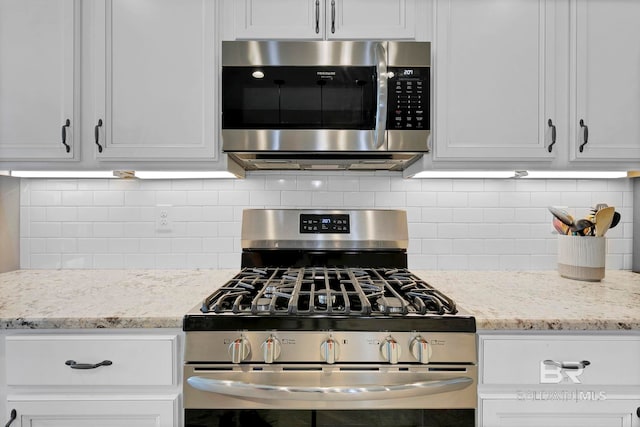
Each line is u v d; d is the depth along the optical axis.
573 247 1.29
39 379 0.85
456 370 0.84
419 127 1.14
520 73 1.17
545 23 1.17
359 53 1.13
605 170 1.19
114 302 0.99
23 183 1.46
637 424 0.85
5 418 0.86
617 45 1.17
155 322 0.86
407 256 1.47
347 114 1.14
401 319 0.84
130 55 1.17
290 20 1.18
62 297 1.04
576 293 1.09
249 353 0.83
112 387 0.87
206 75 1.17
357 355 0.83
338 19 1.18
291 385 0.83
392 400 0.84
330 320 0.84
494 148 1.17
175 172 1.26
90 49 1.18
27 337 0.85
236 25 1.18
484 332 0.86
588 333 0.86
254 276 1.24
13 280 1.27
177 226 1.48
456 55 1.17
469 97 1.17
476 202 1.47
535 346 0.85
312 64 1.13
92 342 0.85
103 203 1.47
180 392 0.87
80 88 1.18
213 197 1.48
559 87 1.18
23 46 1.16
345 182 1.48
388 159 1.28
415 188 1.47
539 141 1.17
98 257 1.47
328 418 0.85
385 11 1.18
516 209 1.47
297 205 1.48
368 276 1.22
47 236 1.47
